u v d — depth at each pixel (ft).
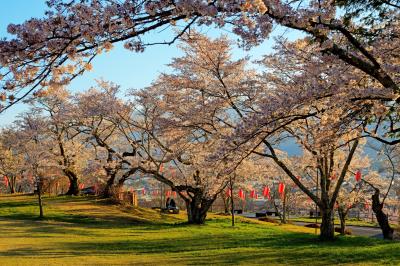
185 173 82.33
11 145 113.80
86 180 137.90
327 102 31.91
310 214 167.02
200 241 58.95
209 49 59.62
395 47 29.12
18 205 101.81
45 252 47.80
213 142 64.80
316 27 19.44
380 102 27.25
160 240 60.18
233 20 17.47
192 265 39.06
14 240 58.23
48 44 15.28
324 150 38.22
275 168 102.58
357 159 92.94
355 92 25.98
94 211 95.04
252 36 18.25
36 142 109.91
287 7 18.06
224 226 81.82
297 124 48.44
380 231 109.91
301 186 58.54
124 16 15.20
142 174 92.79
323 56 27.96
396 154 85.46
